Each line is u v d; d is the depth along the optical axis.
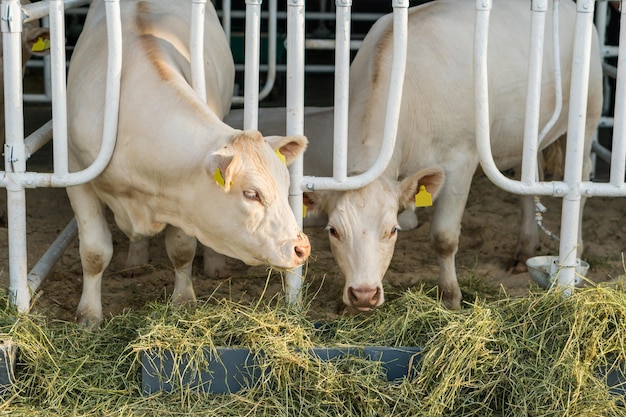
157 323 3.71
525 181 3.95
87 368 3.69
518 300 3.91
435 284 4.89
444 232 4.60
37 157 7.12
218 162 3.24
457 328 3.68
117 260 5.28
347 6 3.71
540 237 5.84
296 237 3.42
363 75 4.40
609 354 3.64
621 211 6.33
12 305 3.88
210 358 3.59
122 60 3.88
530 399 3.48
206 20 4.89
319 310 4.61
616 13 9.47
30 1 5.62
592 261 5.39
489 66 4.72
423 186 4.09
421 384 3.58
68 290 4.78
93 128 3.81
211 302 4.69
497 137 4.95
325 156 4.93
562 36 5.06
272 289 4.89
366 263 3.86
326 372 3.55
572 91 3.89
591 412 3.42
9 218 3.86
